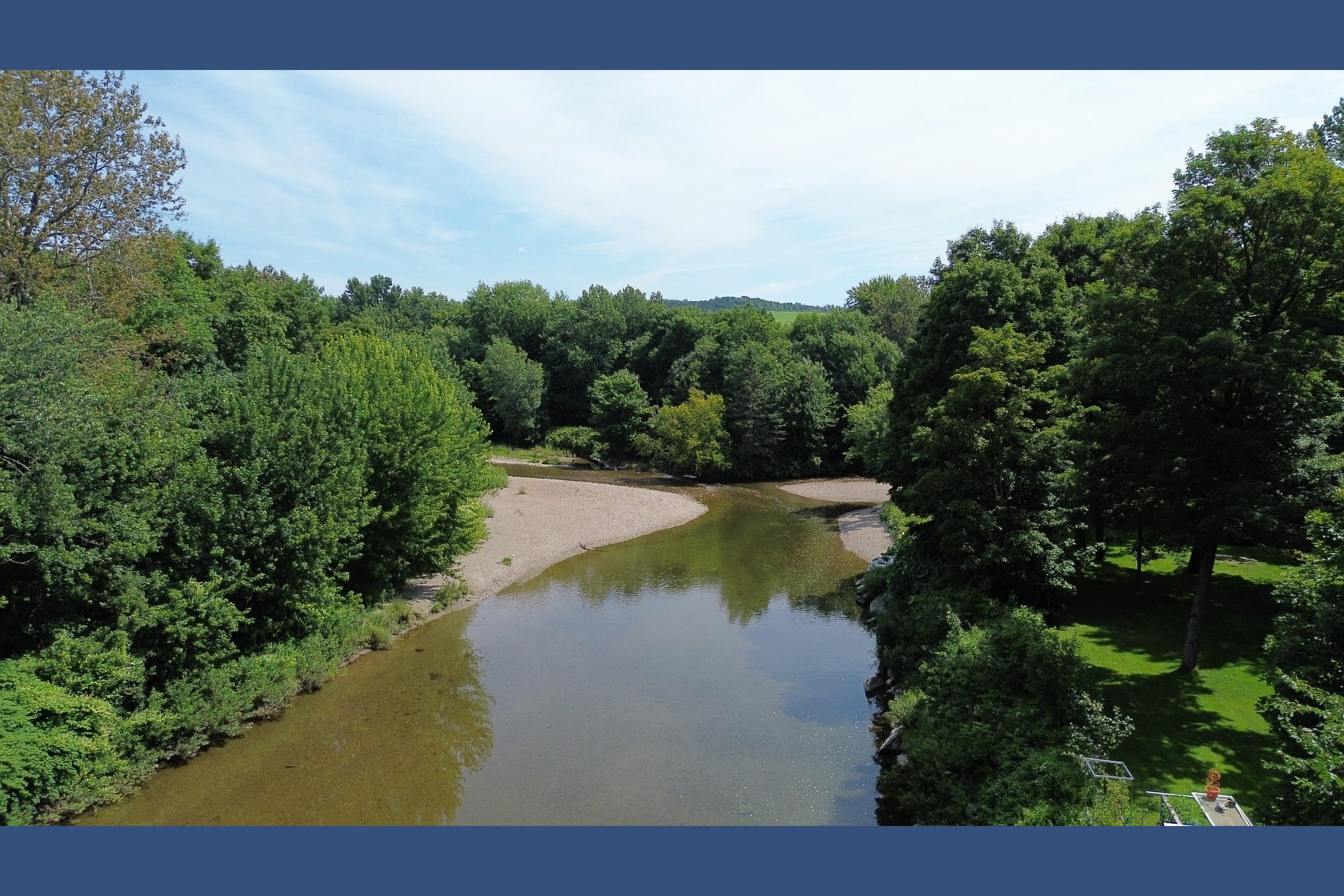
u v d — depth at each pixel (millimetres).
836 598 30844
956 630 18641
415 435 27250
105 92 25047
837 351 74438
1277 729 13656
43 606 15672
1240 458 16734
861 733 19141
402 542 26938
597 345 89812
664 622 27906
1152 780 13859
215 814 15484
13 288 23562
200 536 18609
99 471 16422
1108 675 18594
